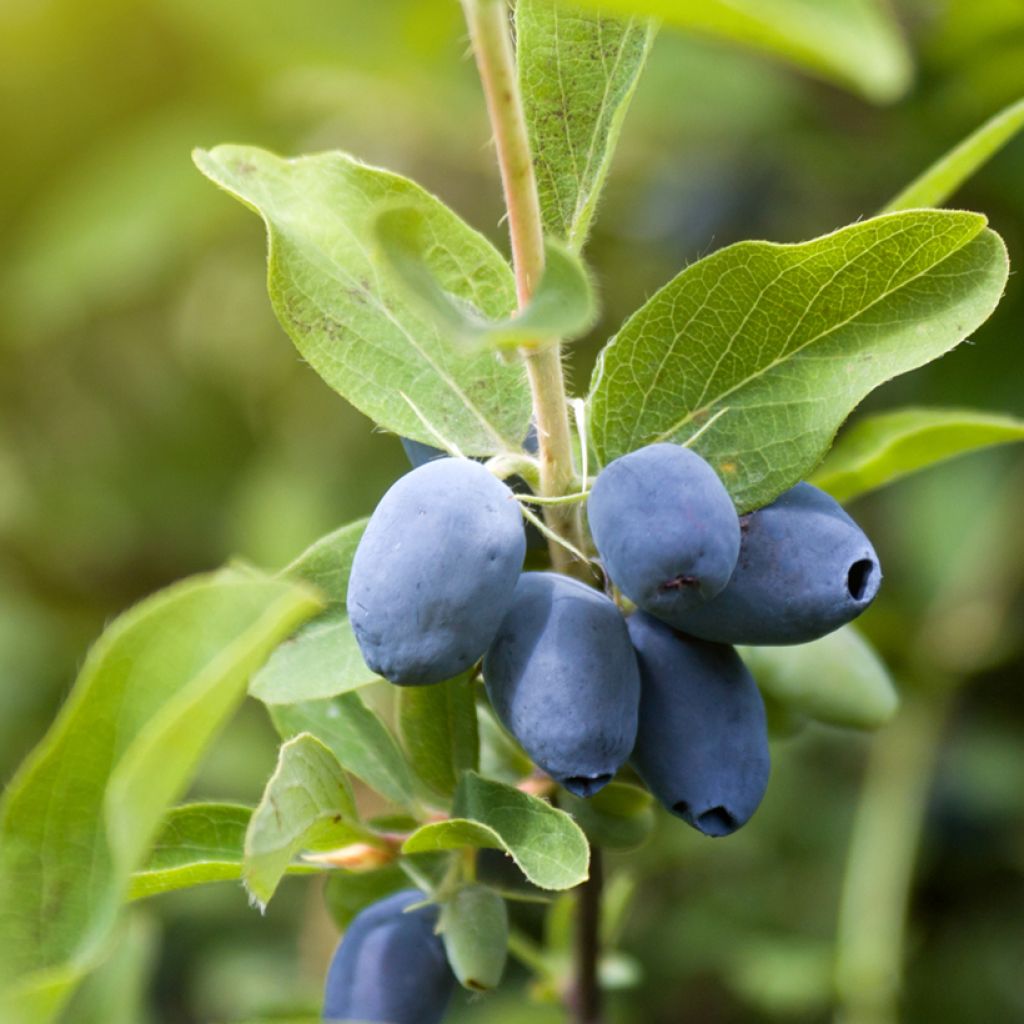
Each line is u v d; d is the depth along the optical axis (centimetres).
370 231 29
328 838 33
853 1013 48
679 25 29
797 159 59
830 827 55
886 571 55
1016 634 53
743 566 32
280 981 55
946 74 55
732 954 52
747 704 32
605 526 32
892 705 36
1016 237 54
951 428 36
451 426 33
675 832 53
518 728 32
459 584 31
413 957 34
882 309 32
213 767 58
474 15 31
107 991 33
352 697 35
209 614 29
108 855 30
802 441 32
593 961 35
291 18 60
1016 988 52
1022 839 54
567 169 33
